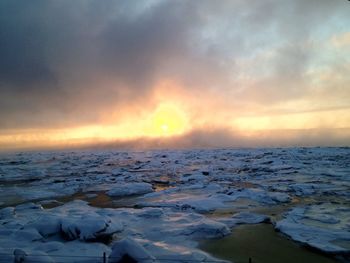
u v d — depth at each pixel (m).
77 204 20.20
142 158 74.56
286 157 56.12
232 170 40.28
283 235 12.30
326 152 66.69
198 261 9.20
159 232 12.41
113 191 25.05
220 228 12.31
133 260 8.52
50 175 41.69
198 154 81.25
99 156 89.94
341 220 14.17
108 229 11.56
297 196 21.33
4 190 28.03
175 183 30.80
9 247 10.27
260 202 19.31
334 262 9.60
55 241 11.00
